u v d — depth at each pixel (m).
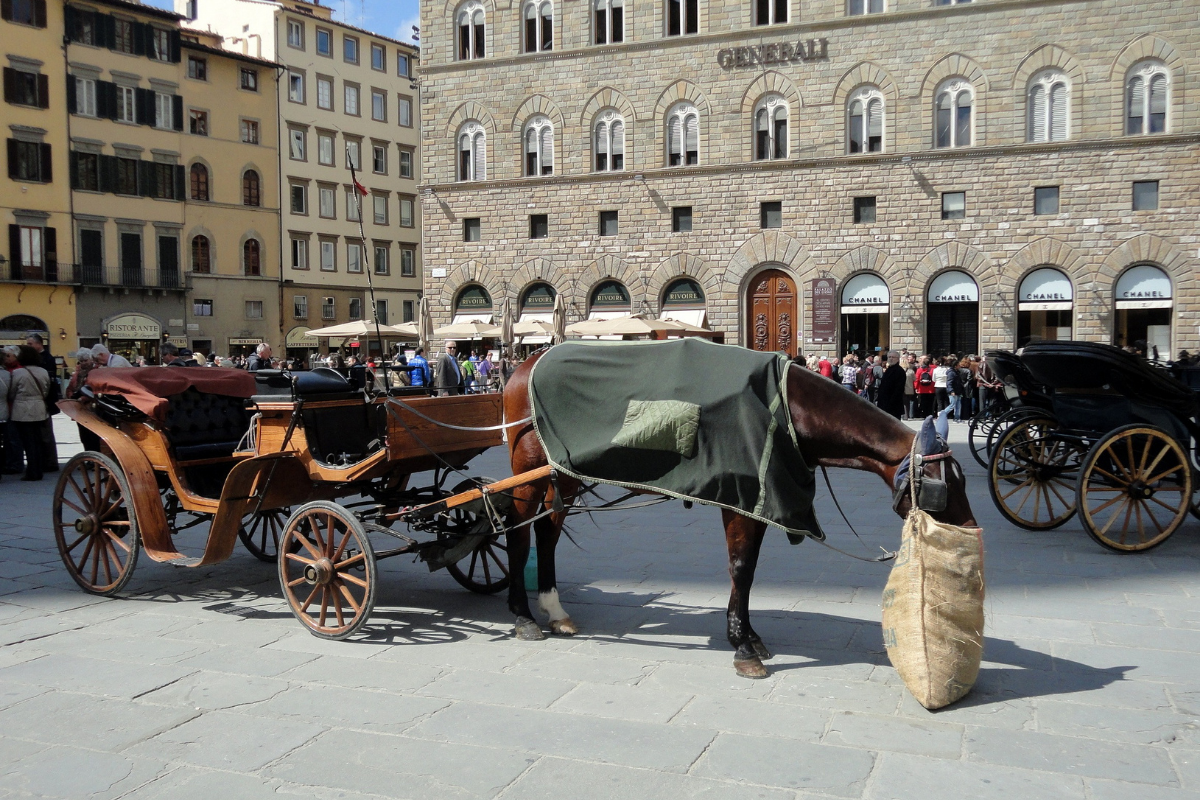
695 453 6.14
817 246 34.81
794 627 7.24
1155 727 5.32
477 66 38.66
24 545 10.60
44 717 5.60
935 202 33.62
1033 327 33.28
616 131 37.28
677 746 5.10
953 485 5.82
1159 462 10.17
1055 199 32.78
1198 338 31.44
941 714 5.52
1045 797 4.52
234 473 7.31
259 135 58.25
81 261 51.25
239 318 57.66
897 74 33.78
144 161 53.41
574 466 6.55
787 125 35.22
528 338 37.84
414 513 7.25
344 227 63.06
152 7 53.41
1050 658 6.50
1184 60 31.27
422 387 8.38
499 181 38.53
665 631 7.20
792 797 4.54
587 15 37.19
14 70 48.62
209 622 7.55
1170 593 8.19
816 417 6.14
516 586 7.14
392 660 6.58
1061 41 32.25
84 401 8.74
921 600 5.66
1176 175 31.42
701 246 36.16
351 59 63.47
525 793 4.61
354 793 4.63
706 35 35.47
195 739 5.27
